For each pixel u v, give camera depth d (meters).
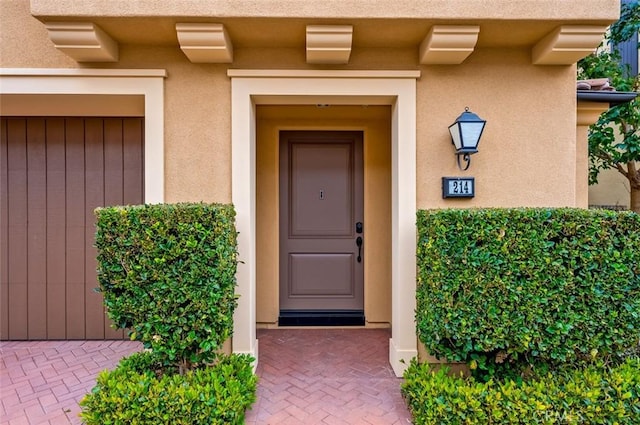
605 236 2.56
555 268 2.57
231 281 3.03
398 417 2.87
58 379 3.46
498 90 3.50
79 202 4.29
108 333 4.36
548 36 3.24
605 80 3.99
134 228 2.68
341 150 5.00
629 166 5.88
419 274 3.14
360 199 5.01
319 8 3.00
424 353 3.49
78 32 3.03
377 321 4.85
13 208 4.30
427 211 3.07
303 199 5.02
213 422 2.47
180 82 3.44
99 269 2.70
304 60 3.48
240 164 3.46
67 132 4.26
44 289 4.32
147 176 3.42
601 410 2.42
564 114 3.50
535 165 3.50
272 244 4.86
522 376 2.88
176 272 2.71
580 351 2.62
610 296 2.56
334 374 3.57
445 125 3.50
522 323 2.58
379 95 3.51
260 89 3.46
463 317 2.65
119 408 2.49
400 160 3.48
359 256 5.04
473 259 2.63
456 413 2.44
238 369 2.99
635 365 2.75
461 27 3.11
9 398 3.14
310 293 5.06
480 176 3.50
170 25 3.10
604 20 3.04
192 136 3.45
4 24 3.38
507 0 3.02
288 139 4.98
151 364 3.03
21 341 4.31
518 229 2.60
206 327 2.75
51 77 3.39
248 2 2.99
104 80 3.40
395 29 3.17
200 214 2.73
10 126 4.25
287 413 2.92
